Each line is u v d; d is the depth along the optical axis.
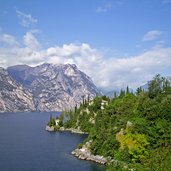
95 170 130.12
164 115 129.50
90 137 172.50
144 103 152.00
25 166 139.50
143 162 73.56
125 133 135.25
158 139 117.31
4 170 132.50
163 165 65.94
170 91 168.88
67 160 151.00
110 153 139.50
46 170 131.88
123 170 72.25
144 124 128.88
